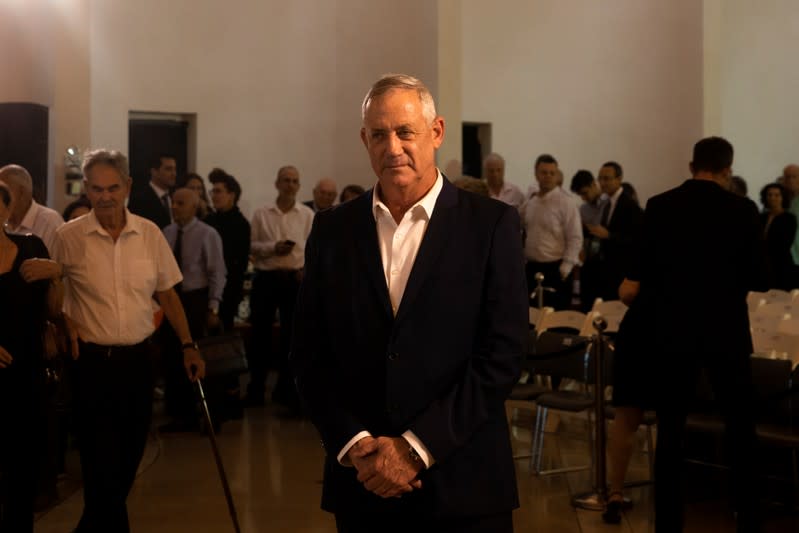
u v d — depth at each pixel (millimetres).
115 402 4211
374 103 2379
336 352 2457
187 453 6742
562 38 12648
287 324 8367
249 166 11305
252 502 5570
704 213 4441
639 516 5148
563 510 5289
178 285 7602
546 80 12586
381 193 2518
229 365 6168
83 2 9391
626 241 9367
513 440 7035
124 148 10711
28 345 3977
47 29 9281
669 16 12547
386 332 2412
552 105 12625
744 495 4426
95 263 4207
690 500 5406
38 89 9297
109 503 4180
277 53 11398
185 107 11008
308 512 5375
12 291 3943
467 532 2379
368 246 2469
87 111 9438
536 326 6945
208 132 11117
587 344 5641
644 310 4566
